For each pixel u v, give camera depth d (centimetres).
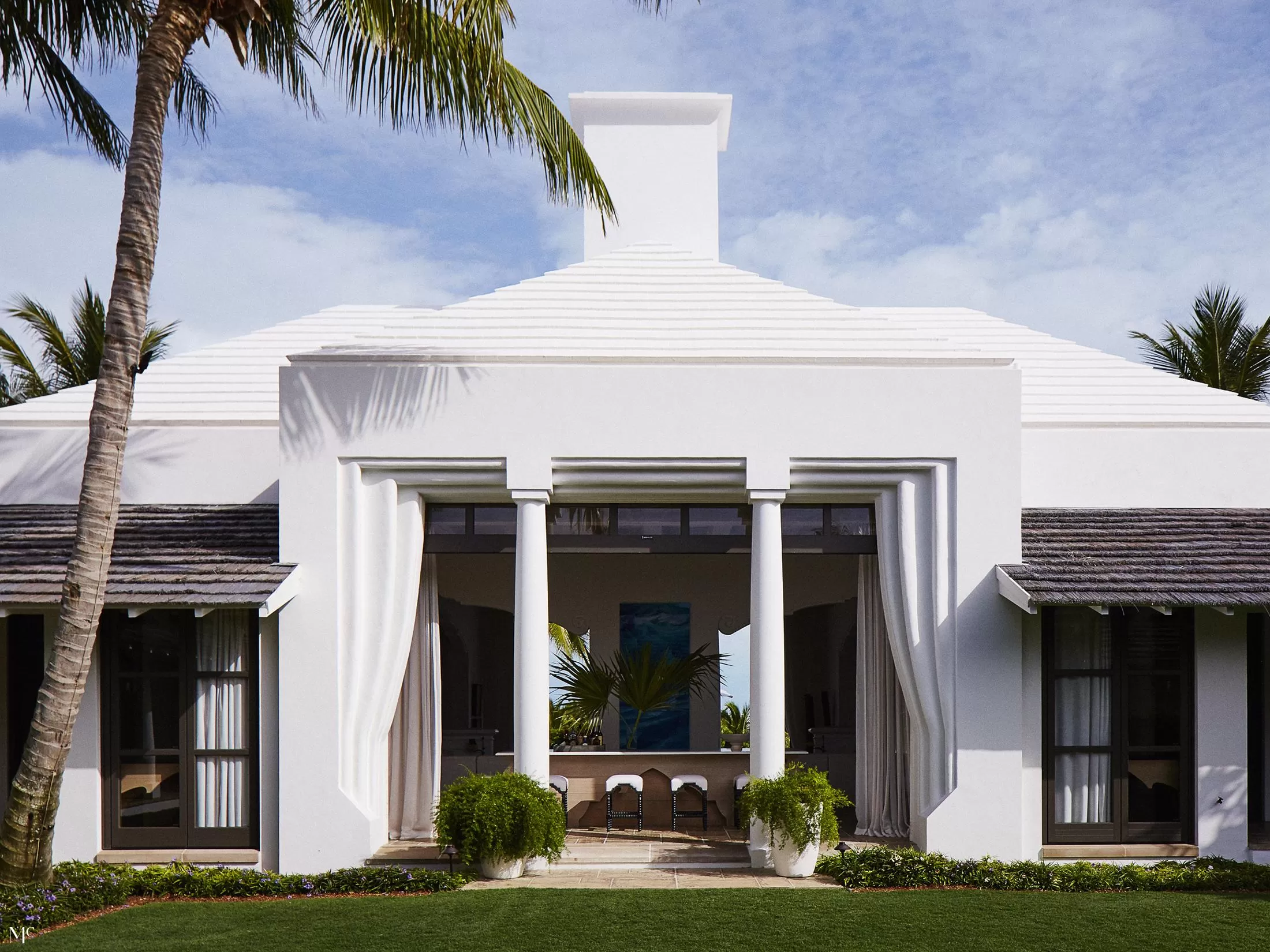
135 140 1020
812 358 1211
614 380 1208
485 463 1205
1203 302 2616
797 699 1994
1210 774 1209
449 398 1203
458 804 1115
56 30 1122
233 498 1366
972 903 1007
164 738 1198
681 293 1327
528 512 1203
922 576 1223
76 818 1166
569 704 1627
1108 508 1380
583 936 884
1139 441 1393
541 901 1012
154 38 1030
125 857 1159
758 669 1184
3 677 1309
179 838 1184
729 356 1209
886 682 1309
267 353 1524
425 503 1271
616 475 1222
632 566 1853
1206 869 1136
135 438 1372
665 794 1390
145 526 1284
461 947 853
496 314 1293
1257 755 1391
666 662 1518
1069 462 1392
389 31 1054
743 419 1207
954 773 1185
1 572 1155
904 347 1262
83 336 2664
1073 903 1010
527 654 1180
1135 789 1223
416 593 1223
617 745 1823
